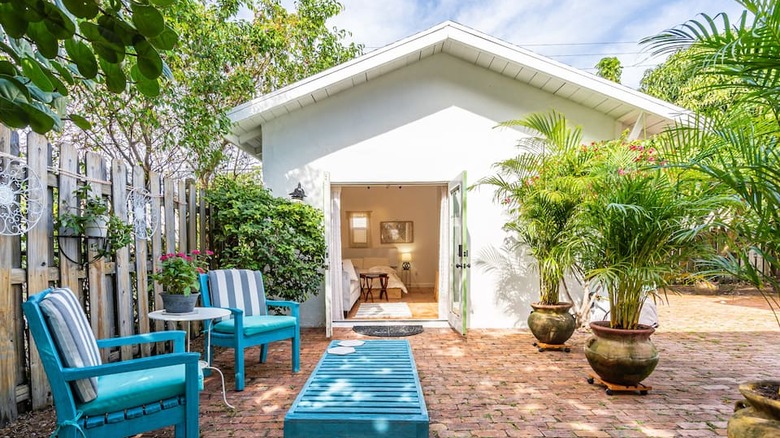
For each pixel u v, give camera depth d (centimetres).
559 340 430
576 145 465
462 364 389
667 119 509
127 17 95
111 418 182
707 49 180
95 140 633
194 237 466
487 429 255
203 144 559
